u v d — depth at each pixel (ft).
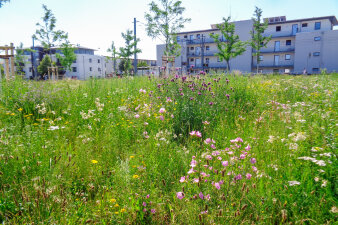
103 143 11.41
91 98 20.66
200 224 5.90
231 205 6.44
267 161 9.16
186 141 12.19
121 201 7.21
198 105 16.39
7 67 30.71
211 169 7.54
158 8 77.46
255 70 168.25
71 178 8.05
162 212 6.79
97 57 241.14
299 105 17.31
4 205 6.31
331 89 24.21
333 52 140.97
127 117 15.34
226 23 108.37
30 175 7.51
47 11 102.78
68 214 6.39
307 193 6.88
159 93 19.67
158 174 8.43
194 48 189.06
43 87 22.77
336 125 10.03
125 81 32.81
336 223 5.82
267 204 6.76
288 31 156.66
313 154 8.59
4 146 8.56
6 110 15.57
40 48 209.97
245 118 15.55
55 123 14.46
